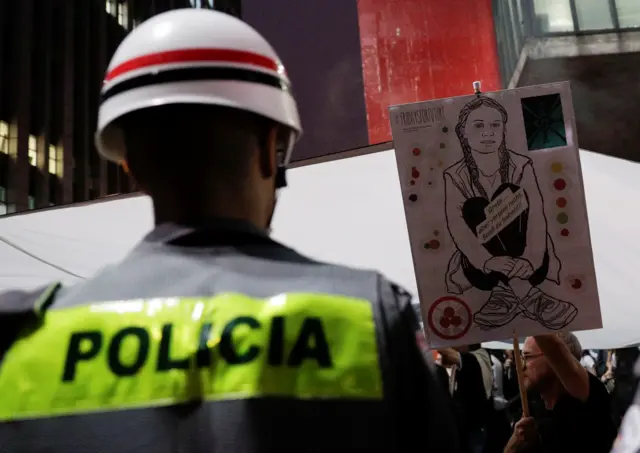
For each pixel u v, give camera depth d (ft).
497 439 13.07
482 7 25.46
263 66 2.89
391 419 2.37
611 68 28.37
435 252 6.86
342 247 12.98
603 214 11.36
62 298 2.66
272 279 2.61
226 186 2.80
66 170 118.01
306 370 2.37
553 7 28.22
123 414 2.34
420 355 2.56
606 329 12.59
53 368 2.44
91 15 132.57
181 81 2.77
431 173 7.01
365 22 24.58
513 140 7.01
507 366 17.34
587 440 8.46
